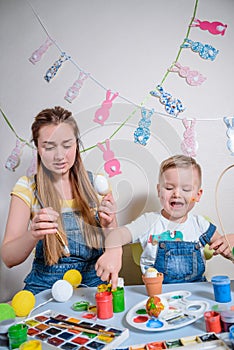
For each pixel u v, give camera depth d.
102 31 1.14
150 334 0.56
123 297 0.67
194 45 1.11
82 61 1.15
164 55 1.12
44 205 0.84
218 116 1.11
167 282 0.92
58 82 1.17
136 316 0.62
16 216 0.95
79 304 0.70
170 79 1.12
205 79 1.11
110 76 1.14
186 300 0.67
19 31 1.19
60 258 0.94
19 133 1.20
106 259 0.80
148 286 0.71
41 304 0.71
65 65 1.16
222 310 0.59
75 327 0.59
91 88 1.15
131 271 1.08
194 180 0.91
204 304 0.64
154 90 1.12
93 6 1.15
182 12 1.11
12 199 0.98
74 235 0.87
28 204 0.97
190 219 1.00
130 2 1.13
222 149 1.11
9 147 1.20
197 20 1.11
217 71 1.11
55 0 1.16
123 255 1.09
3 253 0.90
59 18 1.16
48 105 1.17
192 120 1.11
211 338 0.52
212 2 1.11
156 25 1.12
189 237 0.96
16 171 1.20
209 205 1.12
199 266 0.94
